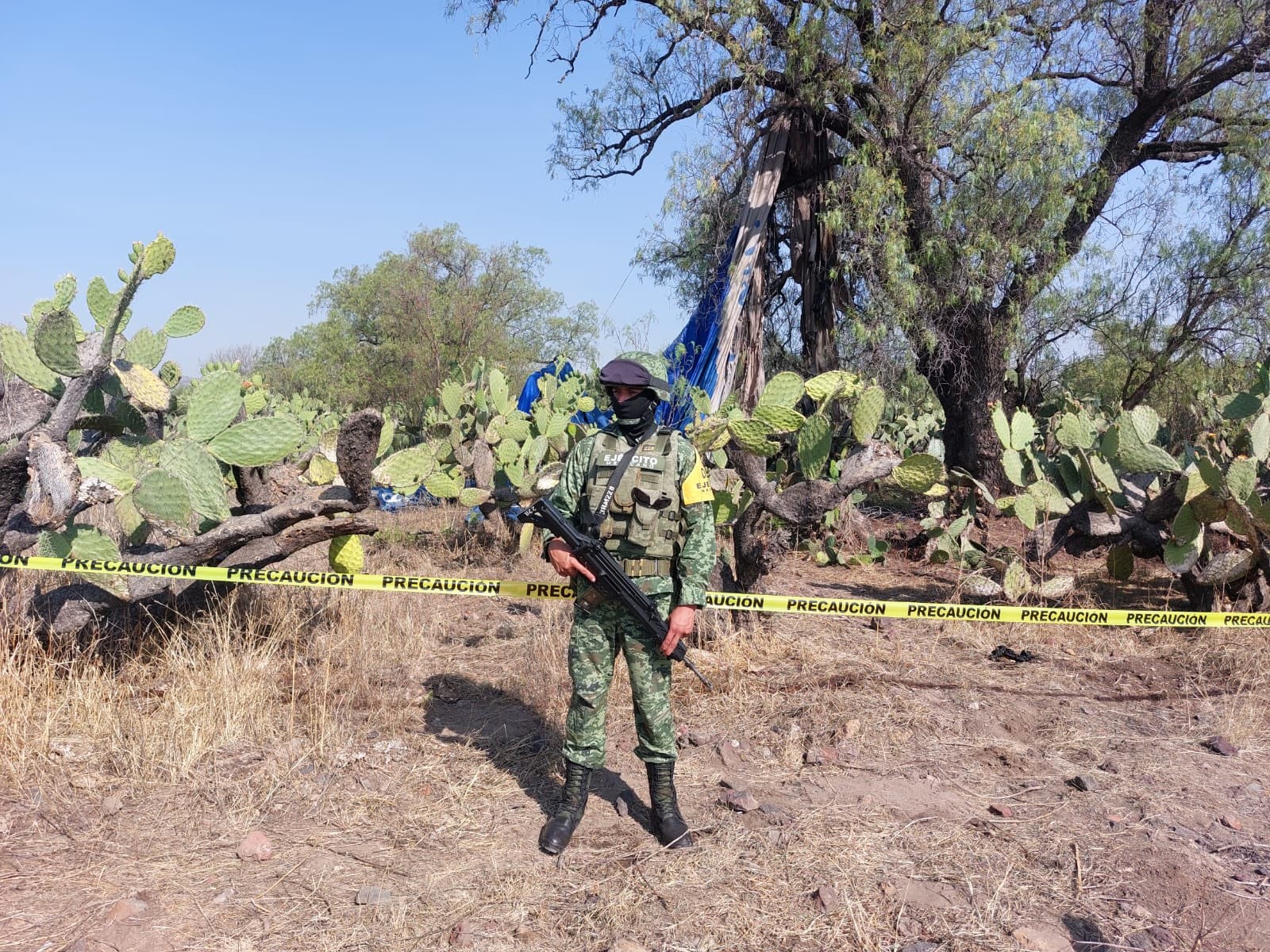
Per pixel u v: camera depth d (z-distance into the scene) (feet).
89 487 12.71
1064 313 49.16
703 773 12.53
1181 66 40.65
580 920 9.09
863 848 10.53
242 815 10.80
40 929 8.50
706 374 35.76
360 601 18.80
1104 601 22.34
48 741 11.75
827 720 14.25
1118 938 9.14
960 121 37.76
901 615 15.23
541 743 13.17
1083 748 13.79
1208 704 15.64
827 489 16.16
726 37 37.27
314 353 104.78
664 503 10.20
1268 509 17.57
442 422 27.27
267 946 8.50
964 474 22.63
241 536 13.64
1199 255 50.85
